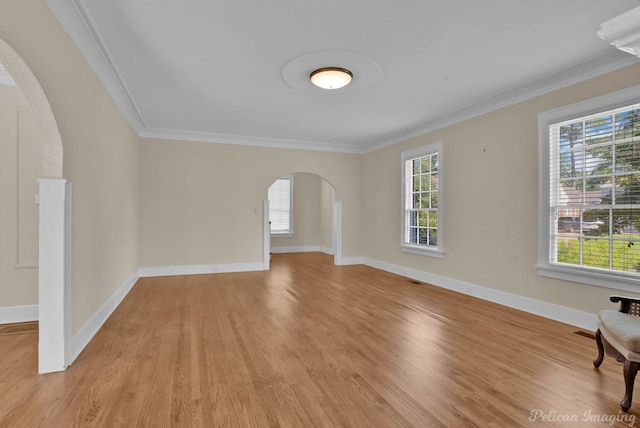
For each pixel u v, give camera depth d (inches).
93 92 122.6
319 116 198.5
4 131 140.4
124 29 105.3
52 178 93.4
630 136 120.3
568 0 91.0
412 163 237.3
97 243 127.8
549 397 83.4
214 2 92.0
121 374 94.0
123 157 174.6
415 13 97.2
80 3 92.4
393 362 102.7
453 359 104.8
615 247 124.3
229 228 251.8
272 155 264.7
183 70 135.2
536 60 126.4
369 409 78.0
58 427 70.8
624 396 78.3
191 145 242.2
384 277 233.8
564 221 141.4
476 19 100.1
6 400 80.6
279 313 151.7
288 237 378.0
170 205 236.8
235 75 140.3
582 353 109.3
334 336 123.9
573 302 135.6
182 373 94.9
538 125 149.1
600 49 117.8
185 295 182.9
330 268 270.7
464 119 188.7
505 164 164.6
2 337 122.9
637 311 93.7
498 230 168.1
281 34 108.8
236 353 108.7
